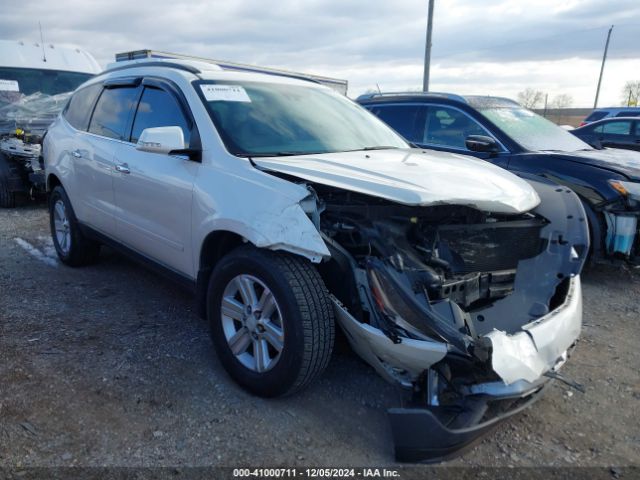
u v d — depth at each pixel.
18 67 8.93
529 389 2.63
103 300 4.48
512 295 3.17
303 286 2.77
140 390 3.12
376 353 2.68
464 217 3.13
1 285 4.76
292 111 3.97
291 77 4.59
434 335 2.56
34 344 3.62
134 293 4.66
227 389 3.16
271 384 2.93
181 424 2.83
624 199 4.96
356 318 2.79
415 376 2.66
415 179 2.97
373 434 2.82
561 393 3.30
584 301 4.86
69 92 9.28
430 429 2.44
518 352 2.61
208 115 3.53
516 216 3.37
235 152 3.34
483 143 5.80
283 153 3.46
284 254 2.88
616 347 3.95
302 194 2.79
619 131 12.63
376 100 7.37
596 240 5.14
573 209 3.41
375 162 3.32
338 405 3.06
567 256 3.30
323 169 3.07
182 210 3.46
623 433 2.92
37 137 8.17
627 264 5.07
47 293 4.60
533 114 6.80
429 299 2.78
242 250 3.04
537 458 2.69
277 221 2.78
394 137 4.46
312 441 2.74
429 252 2.92
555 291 3.23
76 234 5.10
